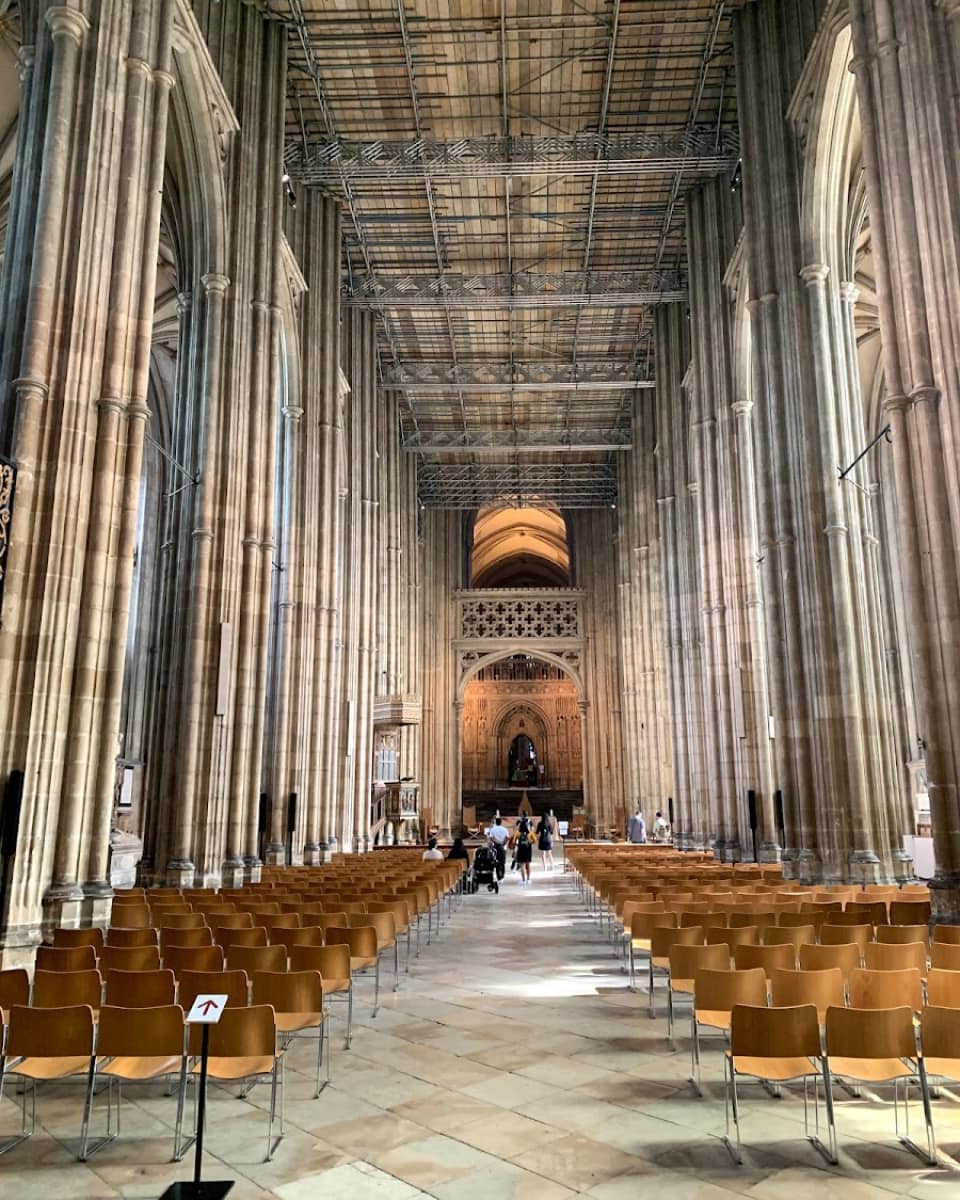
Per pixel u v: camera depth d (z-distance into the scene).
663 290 29.84
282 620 22.56
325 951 7.27
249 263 18.38
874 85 12.39
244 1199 4.49
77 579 10.98
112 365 11.61
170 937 8.05
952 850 10.38
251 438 17.89
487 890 22.48
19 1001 6.21
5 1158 5.06
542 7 20.12
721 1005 5.96
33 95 11.95
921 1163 4.87
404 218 27.48
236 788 16.62
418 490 45.72
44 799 10.34
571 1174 4.75
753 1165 4.85
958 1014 4.95
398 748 35.91
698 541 24.95
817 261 17.42
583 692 46.19
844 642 16.06
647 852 26.09
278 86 19.70
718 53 21.20
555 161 23.08
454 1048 7.22
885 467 29.38
